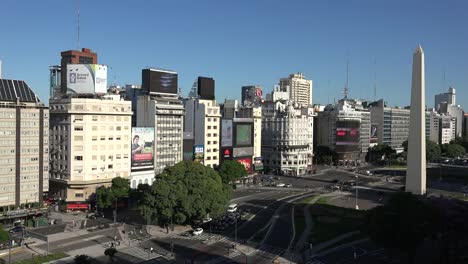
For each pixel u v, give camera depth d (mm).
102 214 158375
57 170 171750
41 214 151500
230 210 165875
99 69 173500
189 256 114688
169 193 136250
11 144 145875
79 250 118562
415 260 113625
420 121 150750
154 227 143375
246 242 127688
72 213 162250
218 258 113250
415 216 104312
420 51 149875
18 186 148000
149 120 195750
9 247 113562
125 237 131750
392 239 103750
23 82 154250
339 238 132375
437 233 120688
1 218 140000
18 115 147250
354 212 166000
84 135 167875
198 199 138000
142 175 189125
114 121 176625
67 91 173375
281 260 112250
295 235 135375
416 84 151000
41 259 109938
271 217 159000
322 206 177250
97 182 170750
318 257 114938
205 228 142250
